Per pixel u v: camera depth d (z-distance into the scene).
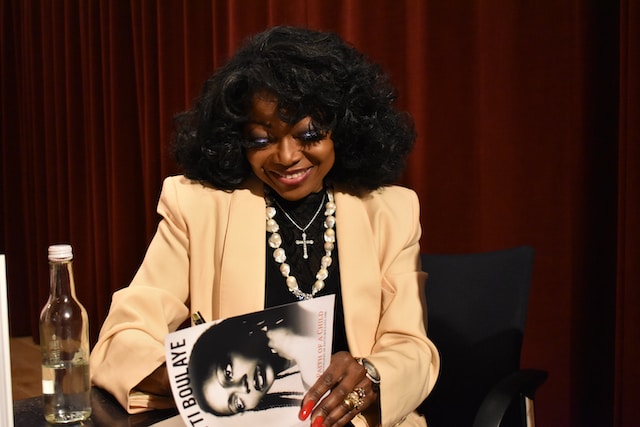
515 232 2.17
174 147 1.48
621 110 1.84
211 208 1.40
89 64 3.86
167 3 3.31
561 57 2.04
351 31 2.51
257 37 1.37
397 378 1.18
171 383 0.94
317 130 1.28
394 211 1.46
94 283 4.05
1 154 4.86
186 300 1.40
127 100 3.67
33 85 4.42
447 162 2.33
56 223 4.35
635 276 1.81
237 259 1.35
